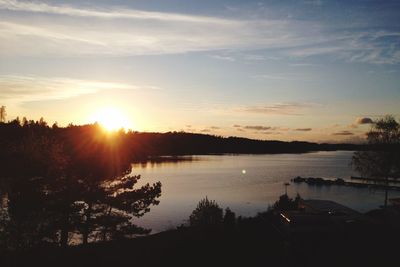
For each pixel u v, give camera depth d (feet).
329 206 151.02
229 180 419.33
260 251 109.29
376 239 110.73
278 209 172.45
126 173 103.76
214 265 99.55
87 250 100.22
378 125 231.30
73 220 93.25
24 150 100.37
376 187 372.17
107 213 100.73
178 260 103.91
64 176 93.86
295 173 524.11
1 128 286.46
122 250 107.14
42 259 87.25
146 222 192.54
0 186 94.73
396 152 223.71
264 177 459.32
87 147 100.01
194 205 249.75
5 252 82.28
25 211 84.94
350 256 98.89
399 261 94.53
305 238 111.45
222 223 146.92
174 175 464.65
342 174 526.16
